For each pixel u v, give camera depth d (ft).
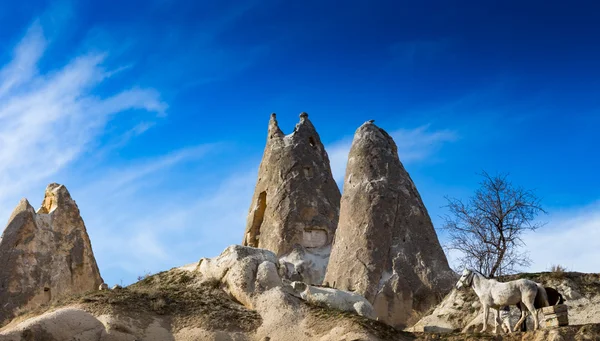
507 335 71.77
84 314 71.72
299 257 130.11
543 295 73.77
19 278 113.39
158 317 76.18
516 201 111.34
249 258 83.25
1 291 111.75
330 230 135.44
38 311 79.25
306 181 138.41
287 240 132.16
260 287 80.23
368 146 124.67
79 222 124.16
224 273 83.05
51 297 114.83
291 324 75.25
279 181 138.62
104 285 83.61
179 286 83.46
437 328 90.43
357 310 84.23
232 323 76.33
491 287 75.56
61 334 68.49
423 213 119.14
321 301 83.35
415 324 98.32
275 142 144.87
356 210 118.52
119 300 76.64
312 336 73.46
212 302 79.41
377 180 120.47
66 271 118.42
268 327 75.56
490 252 109.70
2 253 114.83
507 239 110.01
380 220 116.16
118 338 71.31
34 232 117.91
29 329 66.69
